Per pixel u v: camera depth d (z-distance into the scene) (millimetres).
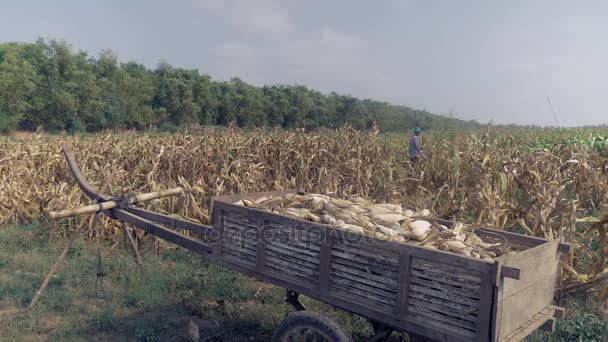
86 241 8031
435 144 12898
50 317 5227
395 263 3211
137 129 52469
